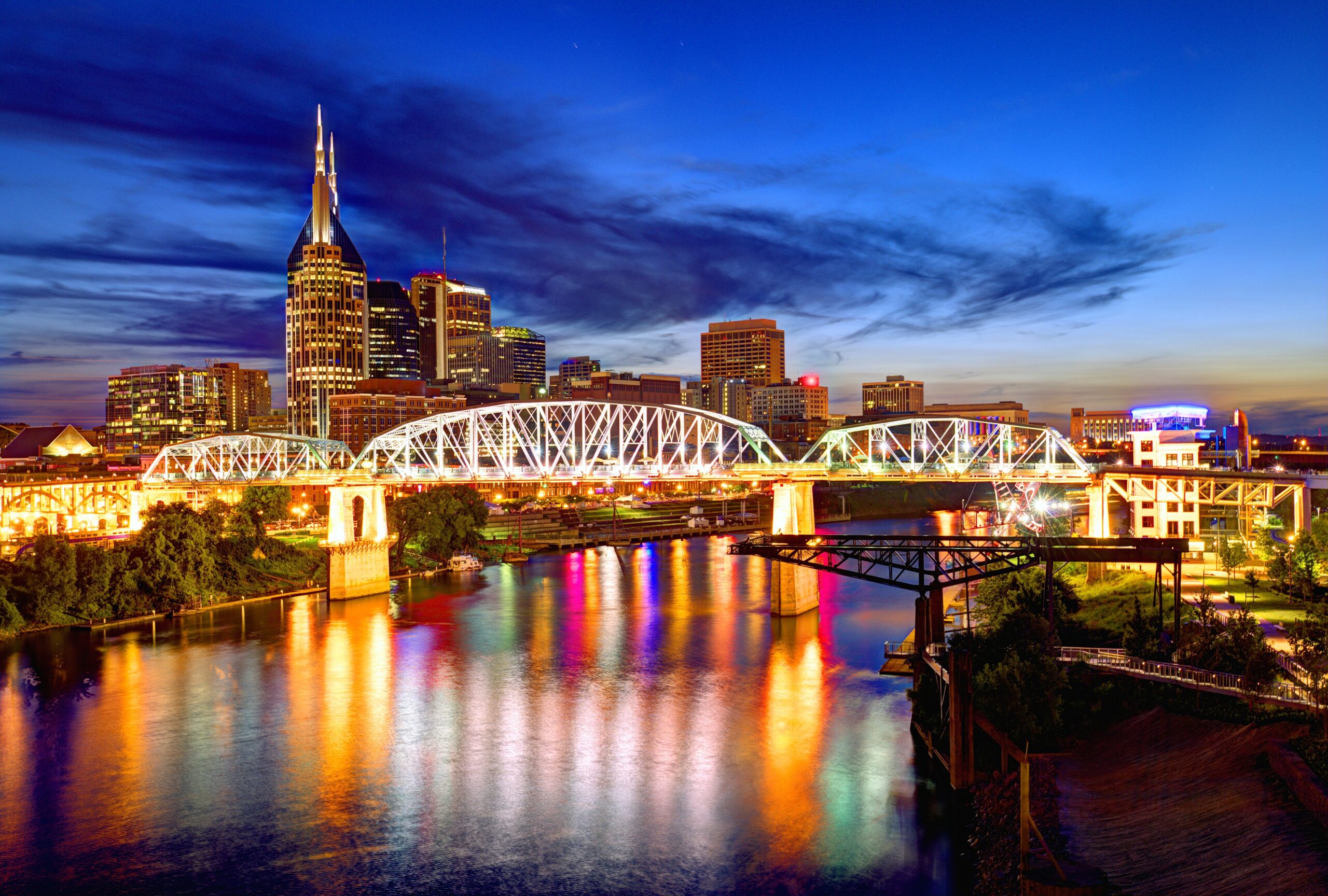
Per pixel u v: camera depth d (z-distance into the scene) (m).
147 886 60.28
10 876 61.56
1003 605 93.38
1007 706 66.81
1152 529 143.50
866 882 58.03
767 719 88.31
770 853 62.12
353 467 173.00
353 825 68.19
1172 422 169.25
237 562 166.50
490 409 178.50
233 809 71.06
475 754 81.44
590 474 174.12
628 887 58.81
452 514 197.38
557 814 69.25
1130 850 53.19
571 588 169.88
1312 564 97.62
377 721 90.56
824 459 167.25
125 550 148.38
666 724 88.06
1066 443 146.38
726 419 167.62
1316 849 46.31
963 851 60.97
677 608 147.38
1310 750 54.38
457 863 62.38
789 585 138.50
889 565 83.06
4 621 127.31
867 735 82.75
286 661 114.75
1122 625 89.12
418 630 132.88
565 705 94.81
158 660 115.62
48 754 82.50
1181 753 60.97
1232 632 68.69
